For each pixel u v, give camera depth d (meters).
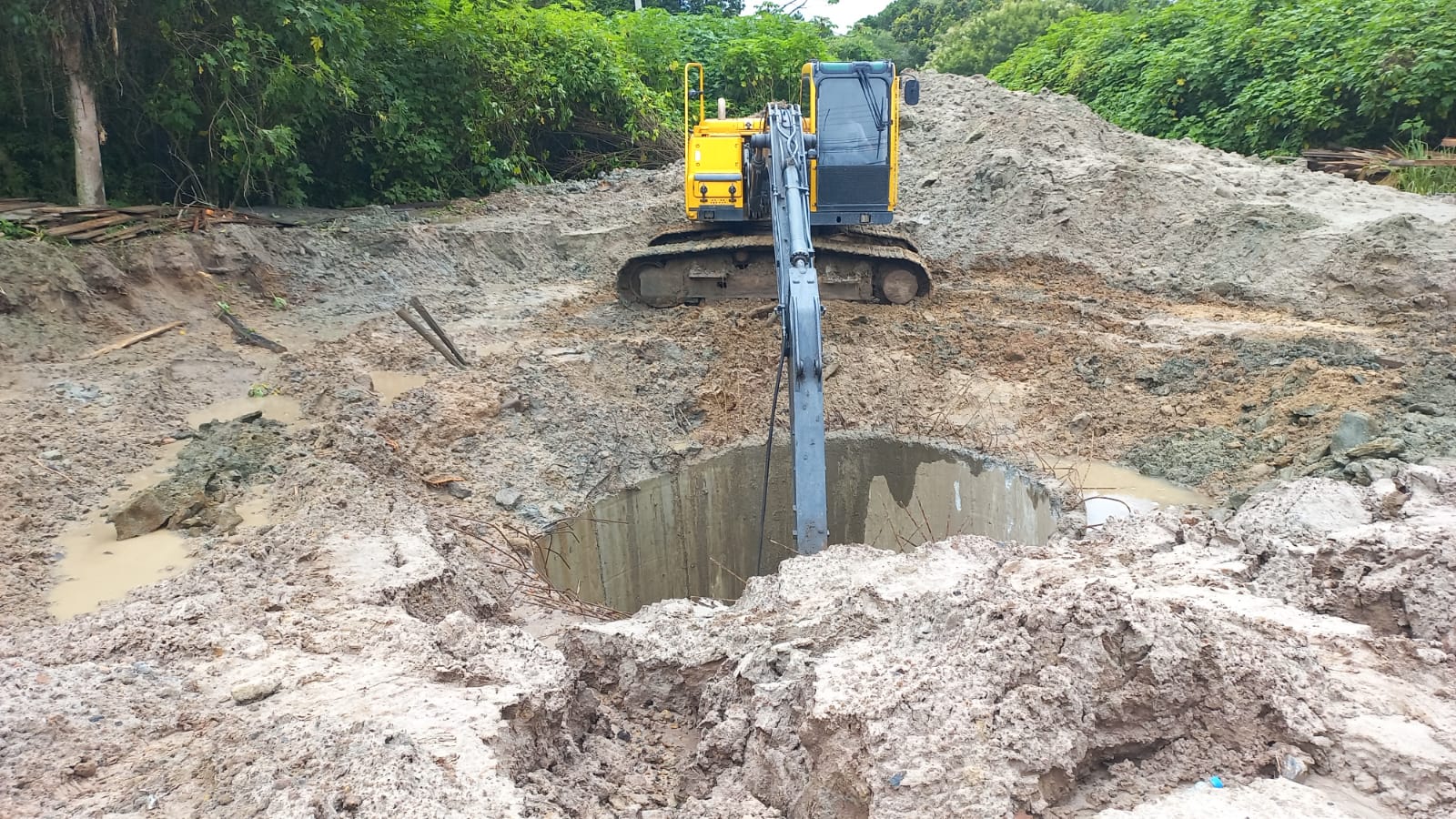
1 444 7.13
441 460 8.59
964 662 3.61
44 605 5.53
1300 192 14.24
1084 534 7.11
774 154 8.59
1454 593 4.18
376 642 4.57
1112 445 9.30
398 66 16.88
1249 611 4.34
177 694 4.04
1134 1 31.45
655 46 24.80
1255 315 11.30
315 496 7.00
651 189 17.86
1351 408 8.32
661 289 12.76
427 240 13.61
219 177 14.11
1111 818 3.05
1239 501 7.61
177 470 7.31
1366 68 17.03
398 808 3.05
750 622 5.11
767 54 26.59
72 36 11.28
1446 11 16.86
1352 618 4.38
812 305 7.22
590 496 8.88
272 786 3.12
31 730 3.60
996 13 41.75
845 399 10.52
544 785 3.57
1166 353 10.30
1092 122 17.73
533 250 14.75
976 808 3.01
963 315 12.23
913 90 11.57
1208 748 3.39
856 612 4.79
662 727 4.60
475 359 10.26
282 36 13.24
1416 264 10.77
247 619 4.92
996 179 16.17
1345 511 5.43
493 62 18.02
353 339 10.31
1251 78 20.64
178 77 12.57
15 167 12.52
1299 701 3.42
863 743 3.36
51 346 8.87
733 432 10.27
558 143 21.48
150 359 9.09
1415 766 3.12
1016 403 10.26
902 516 10.05
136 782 3.35
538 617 6.26
